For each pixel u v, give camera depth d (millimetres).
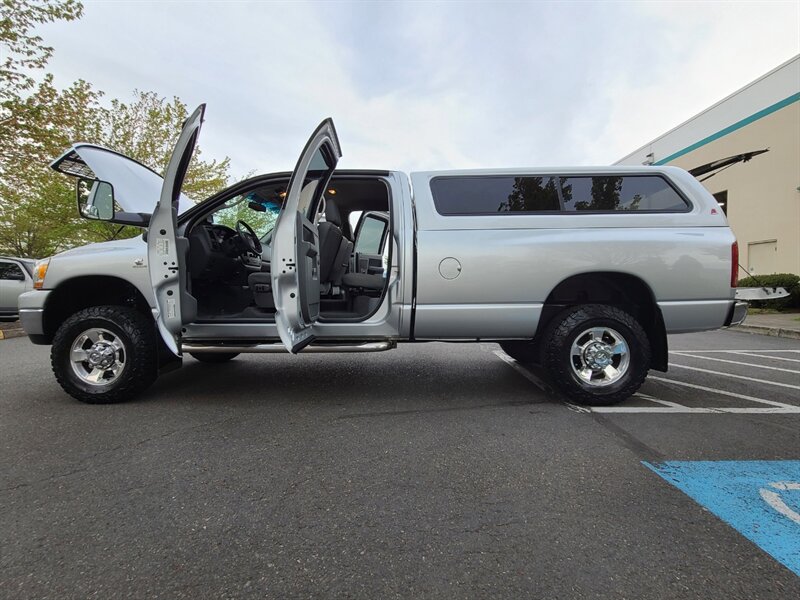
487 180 3566
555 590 1482
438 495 2098
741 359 5664
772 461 2477
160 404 3533
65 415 3240
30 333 3566
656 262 3295
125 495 2092
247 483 2211
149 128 15344
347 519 1896
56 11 9445
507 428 2988
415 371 4809
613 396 3379
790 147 11391
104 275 3455
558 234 3363
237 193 3666
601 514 1939
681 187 3477
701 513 1951
